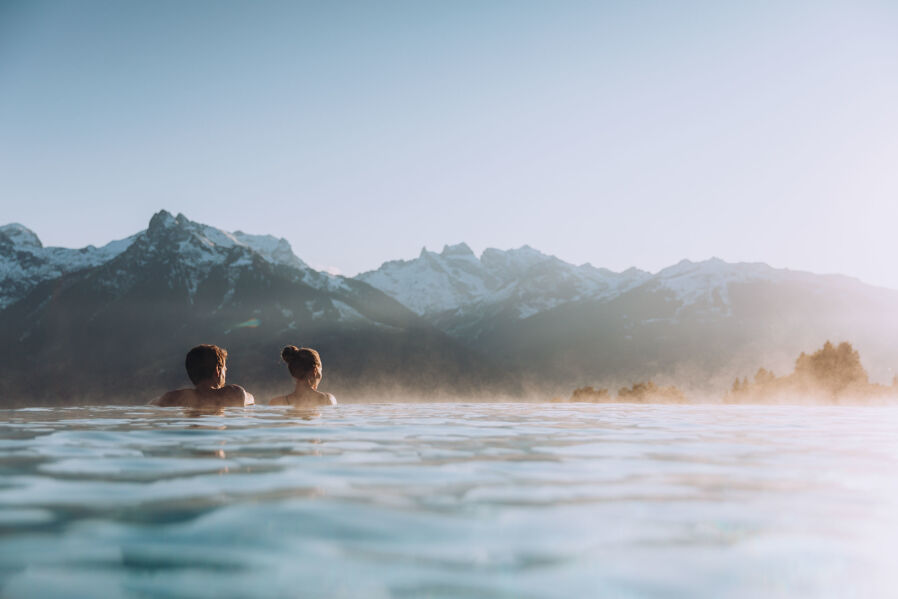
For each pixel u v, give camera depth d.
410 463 3.25
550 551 1.71
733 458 3.61
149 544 1.73
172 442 4.11
